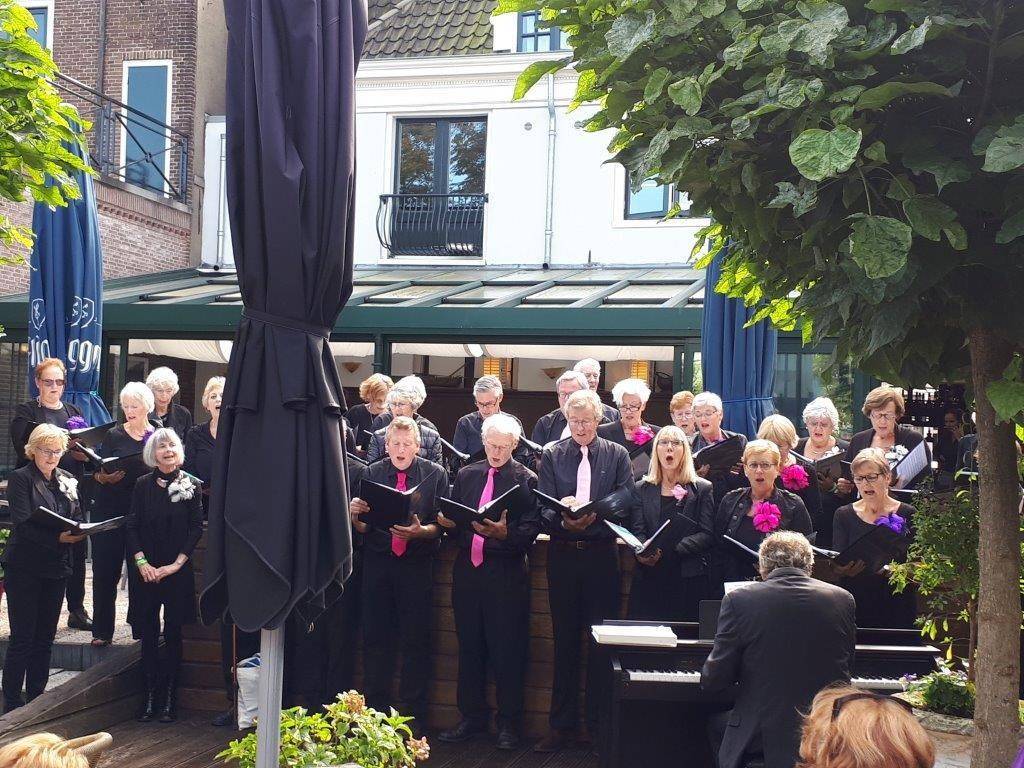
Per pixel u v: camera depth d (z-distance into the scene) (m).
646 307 10.76
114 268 14.09
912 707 4.69
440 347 12.98
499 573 6.29
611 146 3.12
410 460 6.52
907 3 2.52
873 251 2.44
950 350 3.41
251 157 3.46
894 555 5.38
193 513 6.82
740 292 3.93
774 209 2.92
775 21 2.67
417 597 6.44
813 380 10.88
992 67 2.58
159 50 16.05
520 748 6.31
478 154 15.03
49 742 2.45
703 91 2.73
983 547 3.21
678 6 2.72
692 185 3.00
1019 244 2.73
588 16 3.12
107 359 12.36
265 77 3.41
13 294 12.70
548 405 15.00
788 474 6.14
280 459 3.48
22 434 7.53
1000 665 3.18
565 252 14.54
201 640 7.02
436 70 14.89
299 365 3.51
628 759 5.29
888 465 5.91
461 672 6.43
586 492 6.24
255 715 6.20
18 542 6.46
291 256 3.43
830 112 2.52
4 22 4.91
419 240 15.05
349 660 6.64
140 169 15.98
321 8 3.52
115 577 7.33
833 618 4.27
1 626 7.91
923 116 2.71
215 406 7.27
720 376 7.54
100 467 7.11
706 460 6.43
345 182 3.53
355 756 3.80
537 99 14.70
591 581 6.19
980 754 3.19
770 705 4.20
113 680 6.67
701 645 5.23
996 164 2.35
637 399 7.23
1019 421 2.90
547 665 6.52
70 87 16.20
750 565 5.98
